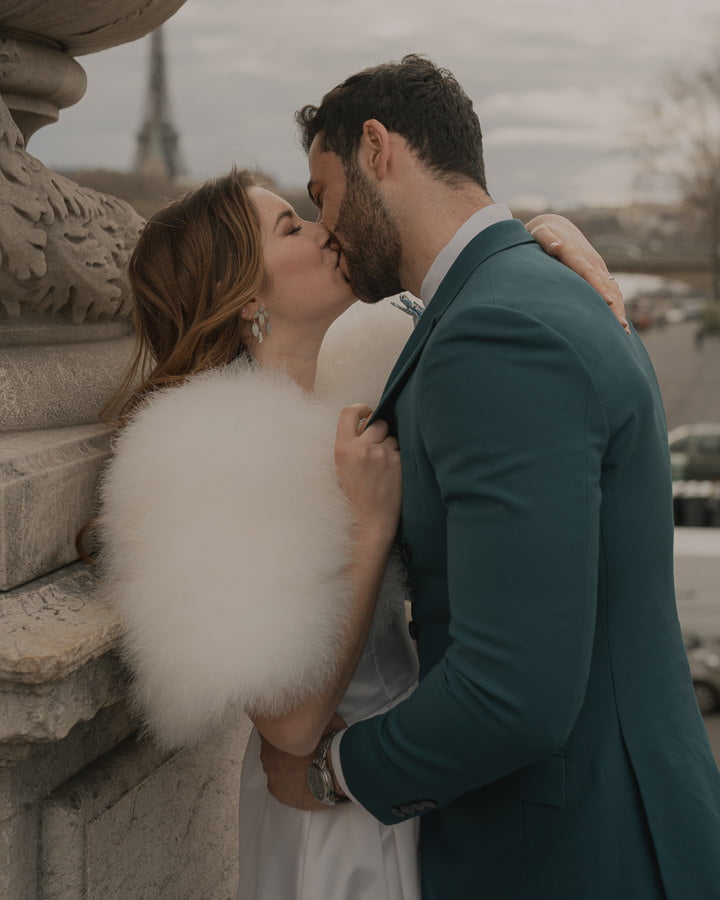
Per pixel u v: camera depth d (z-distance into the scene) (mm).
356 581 1481
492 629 1225
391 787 1381
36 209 1572
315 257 1711
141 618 1405
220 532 1415
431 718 1296
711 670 7508
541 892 1400
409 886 1596
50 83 1810
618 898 1360
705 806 1395
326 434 1573
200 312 1712
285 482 1460
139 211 2012
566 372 1233
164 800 1775
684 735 1421
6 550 1391
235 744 2066
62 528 1521
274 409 1554
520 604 1206
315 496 1482
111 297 1819
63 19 1688
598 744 1377
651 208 49938
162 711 1430
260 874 1666
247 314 1732
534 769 1402
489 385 1237
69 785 1562
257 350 1769
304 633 1395
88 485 1596
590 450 1231
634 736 1383
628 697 1386
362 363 1893
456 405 1261
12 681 1277
